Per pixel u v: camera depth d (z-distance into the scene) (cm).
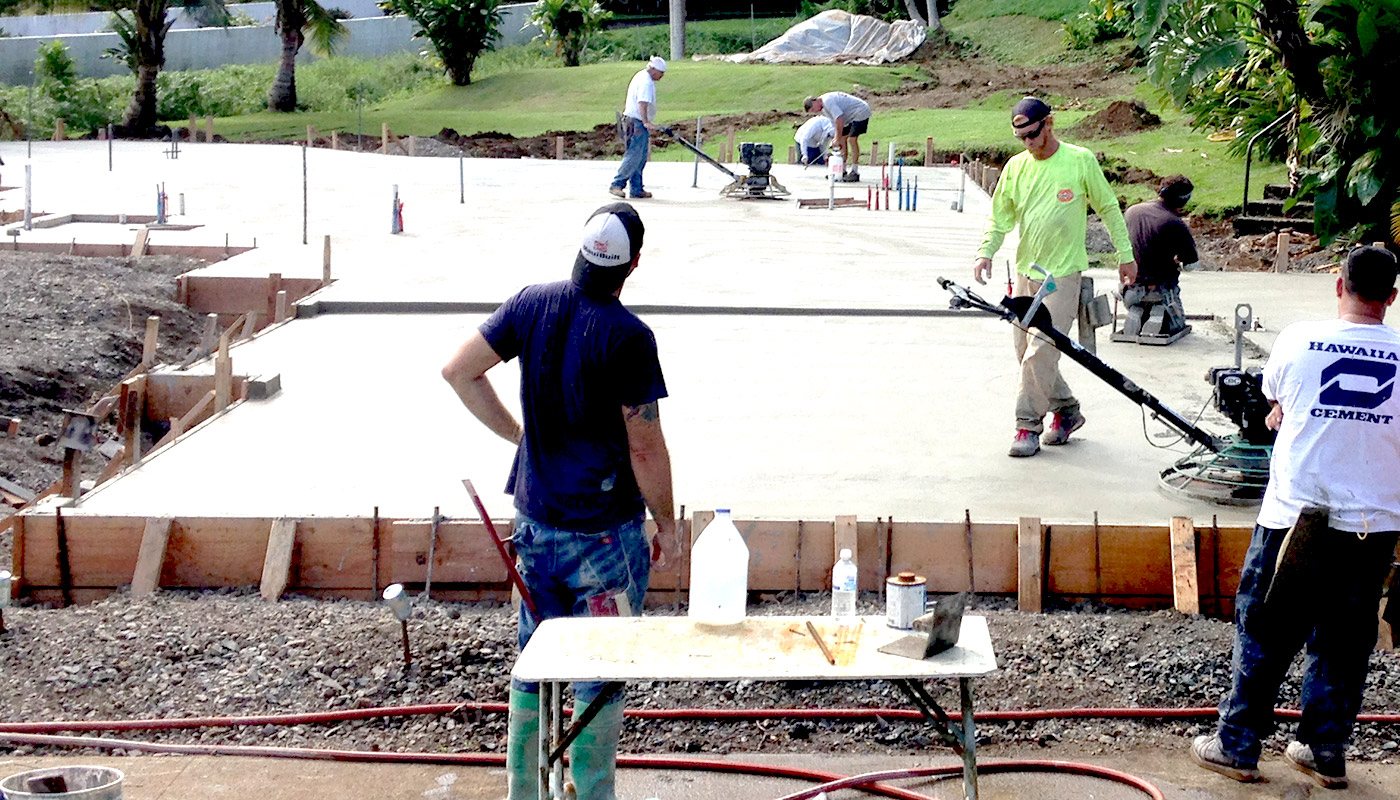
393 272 1273
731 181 2258
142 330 1168
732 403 876
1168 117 2869
